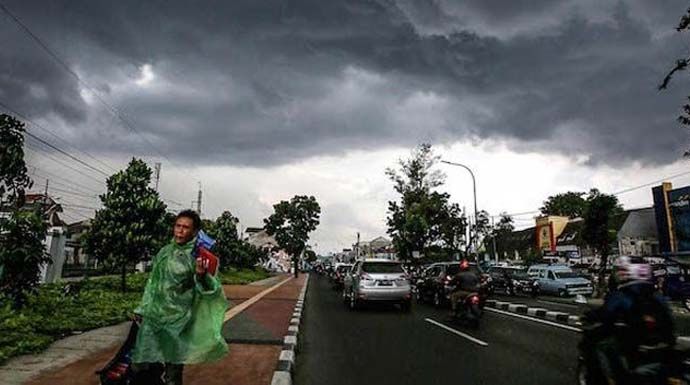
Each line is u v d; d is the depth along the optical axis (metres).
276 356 8.59
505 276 31.92
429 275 22.59
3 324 9.42
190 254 4.39
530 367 8.48
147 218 18.81
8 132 8.58
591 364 6.10
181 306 4.27
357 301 18.95
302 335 12.35
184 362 4.22
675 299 23.25
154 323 4.24
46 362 7.44
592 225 28.91
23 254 10.39
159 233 19.14
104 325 11.60
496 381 7.50
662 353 5.23
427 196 50.47
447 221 49.09
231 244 42.69
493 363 8.84
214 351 4.36
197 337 4.31
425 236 45.94
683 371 5.22
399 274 19.16
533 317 16.45
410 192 51.44
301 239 80.31
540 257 56.84
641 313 5.36
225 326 12.34
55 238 20.84
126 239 18.14
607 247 28.69
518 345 10.80
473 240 49.62
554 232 62.41
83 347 8.77
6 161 8.46
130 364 4.50
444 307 20.42
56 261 20.86
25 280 10.59
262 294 25.17
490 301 21.59
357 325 14.41
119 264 18.42
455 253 48.41
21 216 10.52
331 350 10.23
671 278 23.52
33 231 10.65
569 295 29.27
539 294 31.39
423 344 10.98
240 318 14.26
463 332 12.89
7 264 10.30
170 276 4.29
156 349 4.21
